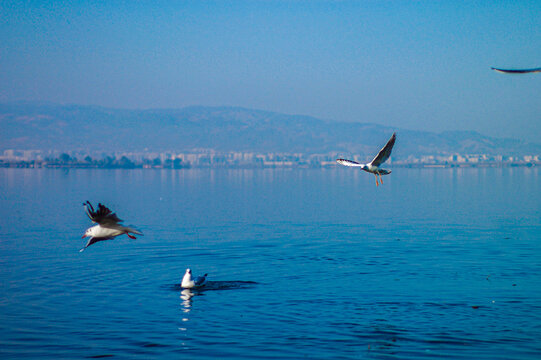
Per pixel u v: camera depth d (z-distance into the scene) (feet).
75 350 74.33
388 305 92.07
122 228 51.06
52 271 120.26
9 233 181.47
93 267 124.57
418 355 71.46
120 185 538.47
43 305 94.12
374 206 290.56
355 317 86.22
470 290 100.53
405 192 415.85
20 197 356.18
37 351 74.23
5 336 79.46
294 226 200.23
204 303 94.99
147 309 92.02
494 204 295.28
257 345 75.72
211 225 204.13
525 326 80.94
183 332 80.89
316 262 129.29
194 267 124.77
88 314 89.15
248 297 98.27
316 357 71.46
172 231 186.70
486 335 77.71
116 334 80.33
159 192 424.05
